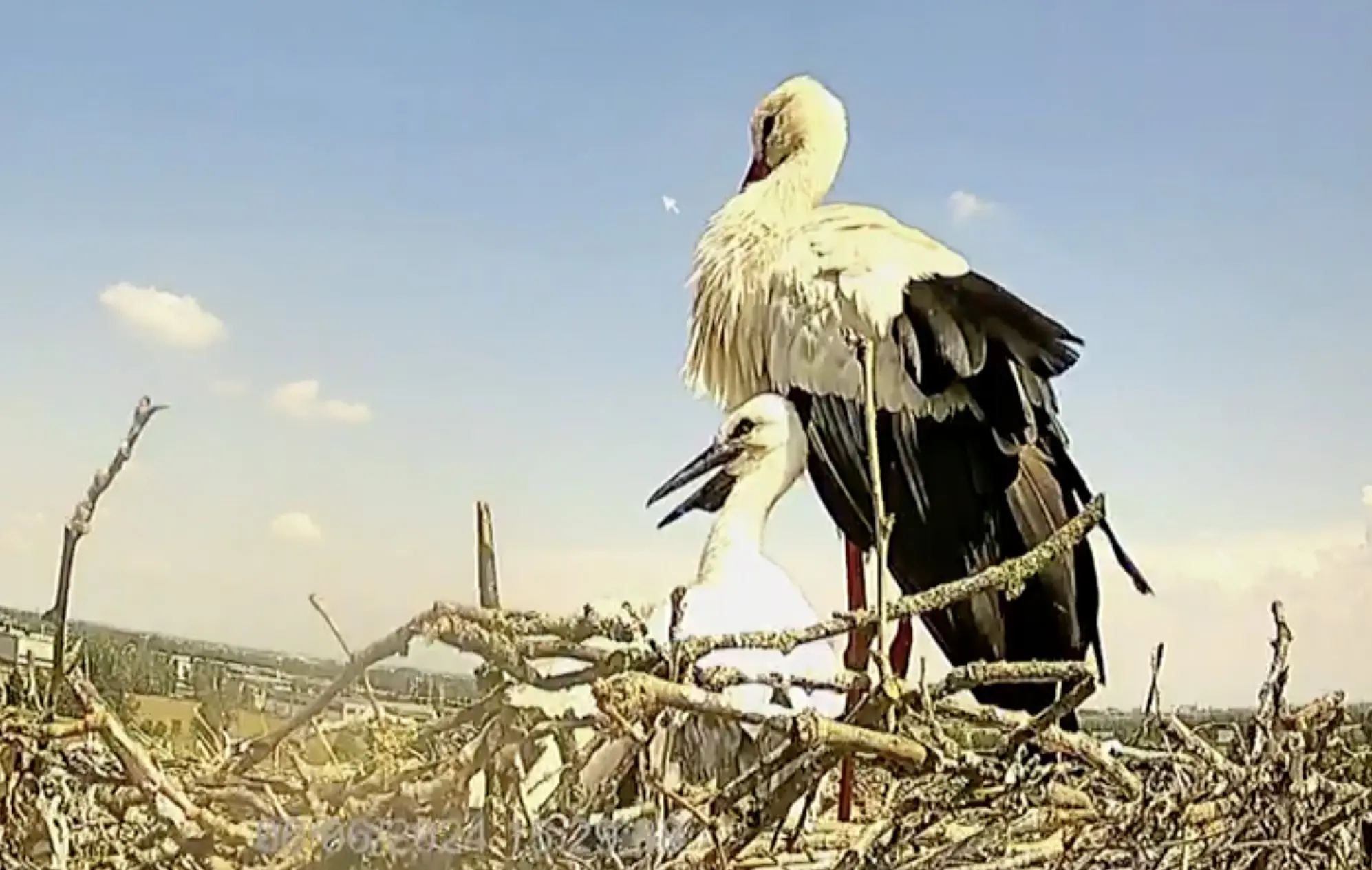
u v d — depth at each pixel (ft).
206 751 14.74
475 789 12.80
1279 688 14.15
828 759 10.77
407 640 11.39
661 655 11.02
